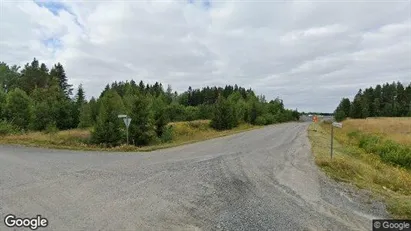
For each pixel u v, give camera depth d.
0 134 24.67
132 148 17.94
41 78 77.50
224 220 5.71
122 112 25.56
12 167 10.63
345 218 5.96
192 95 117.75
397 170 15.41
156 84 109.38
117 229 5.10
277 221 5.71
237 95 82.38
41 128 37.97
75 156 14.09
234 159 13.63
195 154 15.45
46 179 8.66
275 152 16.70
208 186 8.34
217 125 46.03
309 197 7.45
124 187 7.94
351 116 87.44
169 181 8.80
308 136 30.78
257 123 69.19
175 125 41.38
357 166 12.27
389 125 43.44
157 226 5.30
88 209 6.08
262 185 8.62
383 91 118.06
